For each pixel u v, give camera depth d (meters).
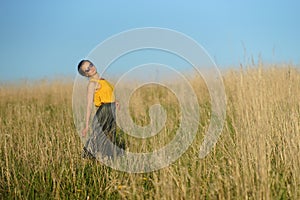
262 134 5.35
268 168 4.61
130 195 4.54
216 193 4.42
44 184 5.18
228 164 5.18
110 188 4.91
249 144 5.07
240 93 6.41
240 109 6.29
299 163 4.70
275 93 7.43
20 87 14.70
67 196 4.95
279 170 4.93
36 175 5.45
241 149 5.07
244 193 4.28
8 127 8.12
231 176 4.50
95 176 5.42
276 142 5.81
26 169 5.51
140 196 4.54
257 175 4.46
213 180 4.70
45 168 5.52
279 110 6.67
